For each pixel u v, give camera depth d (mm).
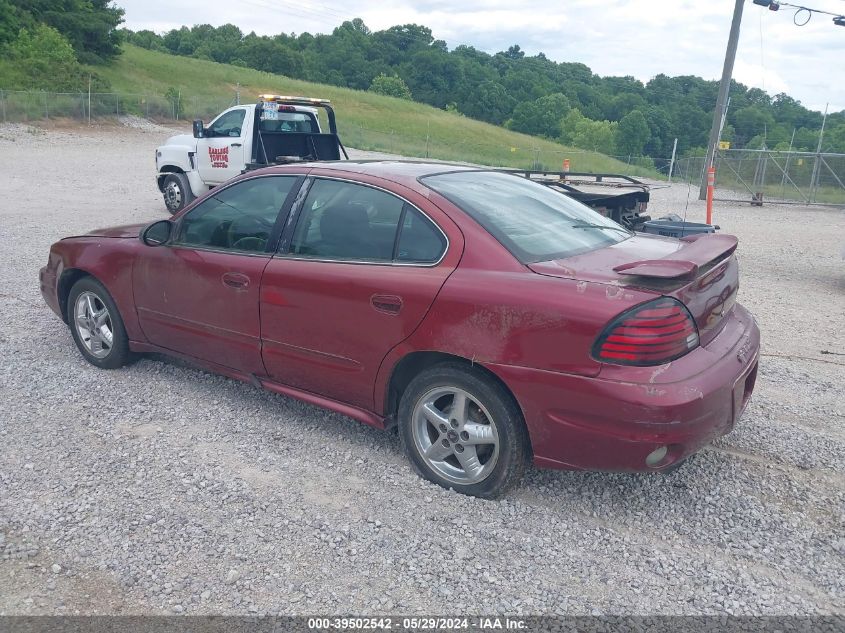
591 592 3029
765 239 14594
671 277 3098
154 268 4781
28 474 3830
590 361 3203
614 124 100188
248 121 11602
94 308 5320
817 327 7332
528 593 3012
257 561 3170
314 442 4297
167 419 4547
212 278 4457
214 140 12078
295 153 12430
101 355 5309
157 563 3141
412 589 3020
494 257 3545
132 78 61312
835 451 4332
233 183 4574
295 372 4230
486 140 69562
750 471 4070
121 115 40656
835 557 3311
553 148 73375
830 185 25016
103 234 5402
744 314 4141
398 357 3742
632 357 3154
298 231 4199
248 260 4316
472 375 3541
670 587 3072
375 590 3008
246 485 3783
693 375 3229
